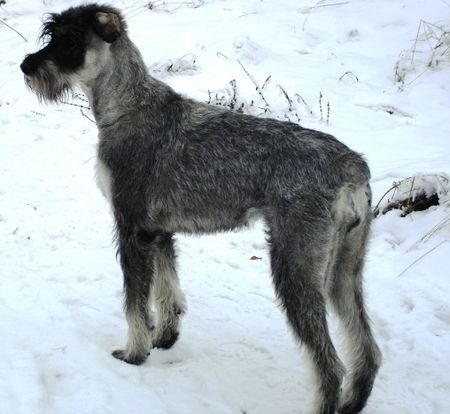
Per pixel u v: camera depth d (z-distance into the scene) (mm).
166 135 2201
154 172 2197
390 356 2338
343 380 2184
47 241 2873
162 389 2152
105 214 3080
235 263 2793
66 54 2250
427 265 2695
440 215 2883
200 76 4141
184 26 5023
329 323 2441
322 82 4133
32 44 4953
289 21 5070
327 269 2072
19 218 3016
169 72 4223
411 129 3588
